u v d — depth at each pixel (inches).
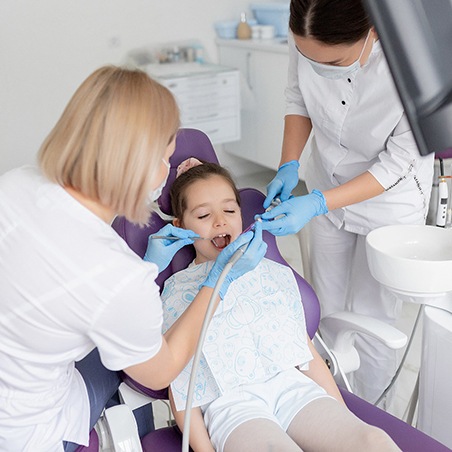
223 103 155.6
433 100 15.2
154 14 157.1
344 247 73.0
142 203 37.6
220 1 164.4
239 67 160.4
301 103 69.2
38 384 40.7
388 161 59.9
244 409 51.3
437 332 54.5
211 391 52.2
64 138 36.4
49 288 36.4
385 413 54.0
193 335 44.6
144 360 39.5
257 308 55.9
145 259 52.9
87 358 50.0
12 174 40.3
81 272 36.3
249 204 62.1
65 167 36.7
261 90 154.9
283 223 54.0
